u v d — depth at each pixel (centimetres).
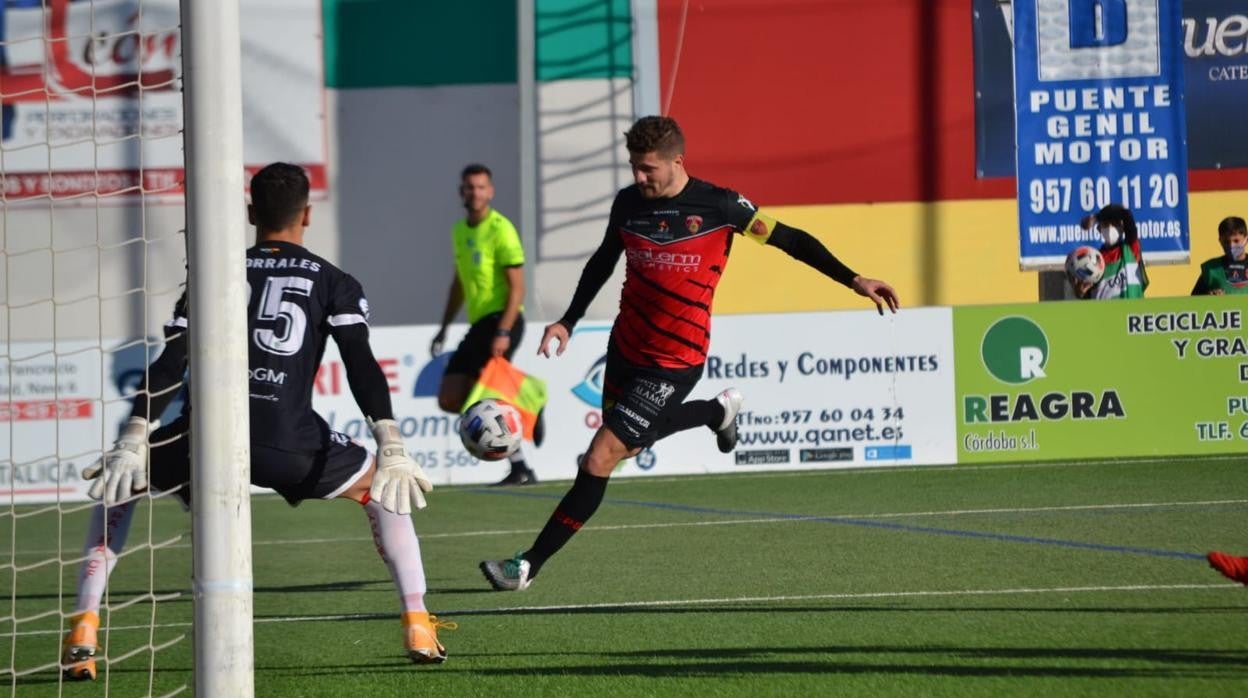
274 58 5819
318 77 5834
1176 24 5281
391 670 1672
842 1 5750
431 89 5875
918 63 5766
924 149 5778
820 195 5800
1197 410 4250
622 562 2523
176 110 5691
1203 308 4256
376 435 1616
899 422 4262
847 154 5791
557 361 4262
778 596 2086
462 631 1914
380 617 2070
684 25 5762
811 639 1747
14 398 4191
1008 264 5788
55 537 3478
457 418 4234
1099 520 2850
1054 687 1442
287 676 1658
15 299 5681
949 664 1566
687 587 2214
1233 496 3209
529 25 5756
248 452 1348
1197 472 3744
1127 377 4259
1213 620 1767
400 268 5912
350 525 3394
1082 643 1650
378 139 5881
